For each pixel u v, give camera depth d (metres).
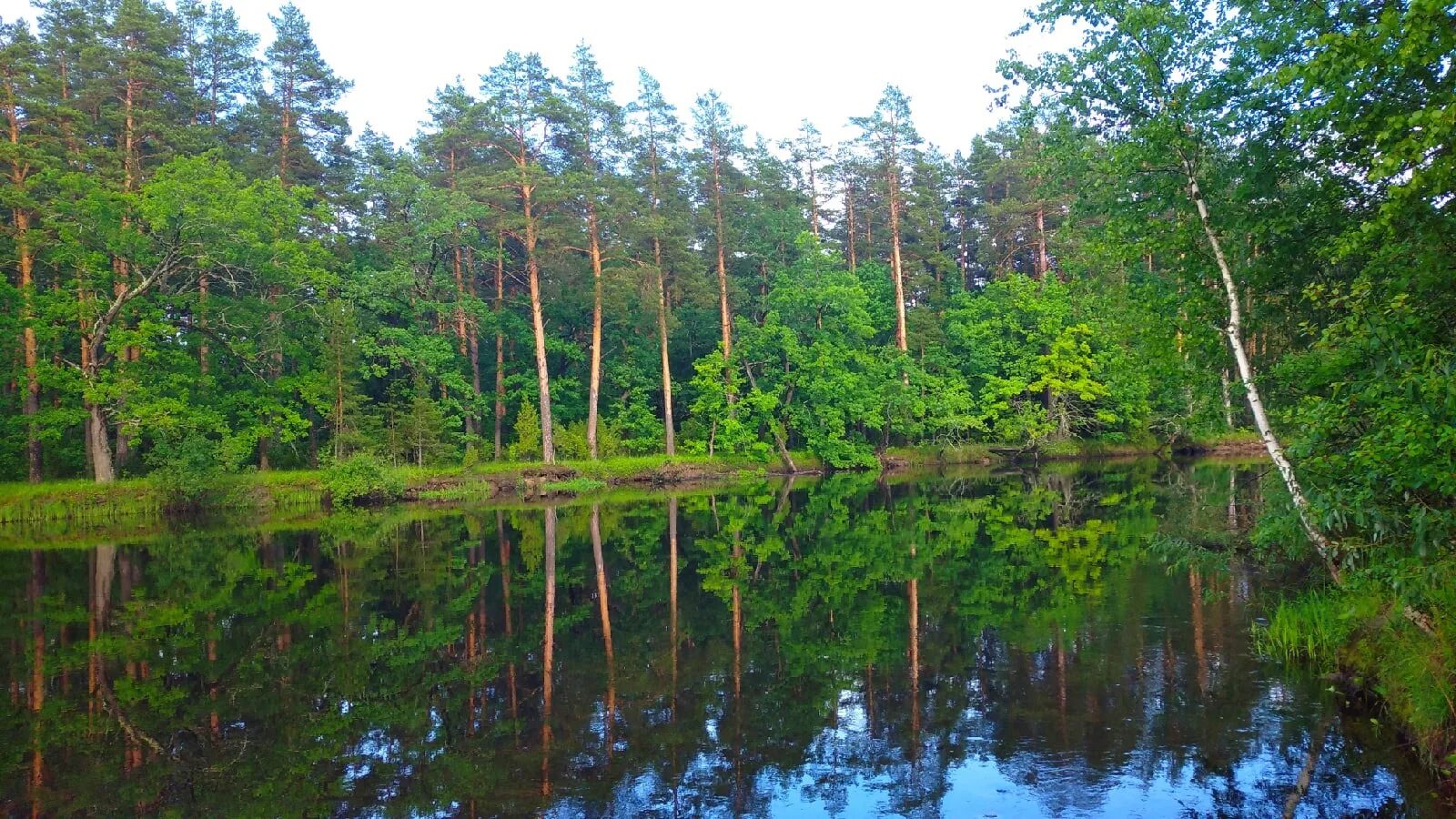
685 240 39.97
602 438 39.72
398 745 7.91
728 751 7.58
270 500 29.50
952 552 17.48
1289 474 7.98
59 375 27.92
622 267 37.09
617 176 37.28
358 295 35.38
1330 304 7.15
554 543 20.95
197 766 7.52
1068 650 9.95
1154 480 30.64
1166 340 9.85
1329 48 6.55
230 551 20.62
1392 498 6.63
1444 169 5.62
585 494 34.47
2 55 26.86
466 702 9.10
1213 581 12.97
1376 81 6.71
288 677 10.11
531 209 35.81
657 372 44.16
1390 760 6.69
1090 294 11.15
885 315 46.03
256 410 32.53
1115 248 9.85
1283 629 9.37
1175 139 9.03
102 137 30.80
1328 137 8.46
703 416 44.28
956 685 9.00
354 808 6.63
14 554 20.41
